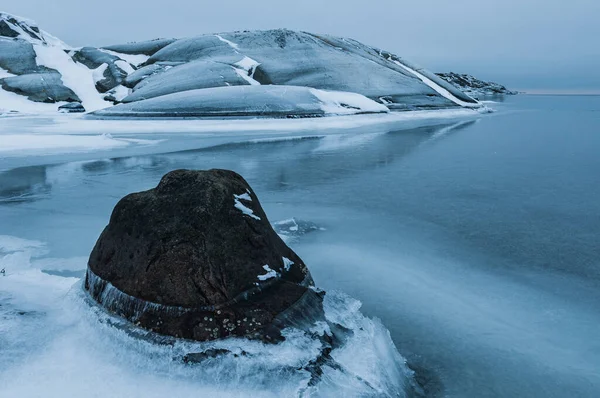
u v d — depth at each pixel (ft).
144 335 11.47
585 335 14.75
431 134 86.53
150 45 224.94
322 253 21.94
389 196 34.32
